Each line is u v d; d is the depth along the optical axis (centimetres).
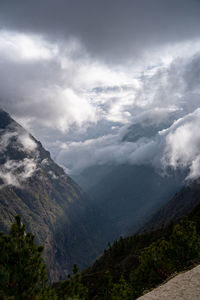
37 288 1130
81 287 1304
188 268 2198
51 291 1175
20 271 1117
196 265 2200
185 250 2558
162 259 2642
